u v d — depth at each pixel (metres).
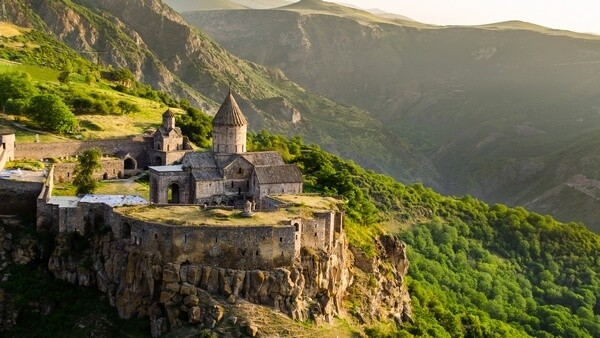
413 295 171.75
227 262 107.81
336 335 110.31
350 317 122.62
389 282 148.75
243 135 152.38
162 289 105.50
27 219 129.12
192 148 190.38
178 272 105.44
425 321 156.25
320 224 118.31
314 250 117.56
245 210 116.56
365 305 129.88
